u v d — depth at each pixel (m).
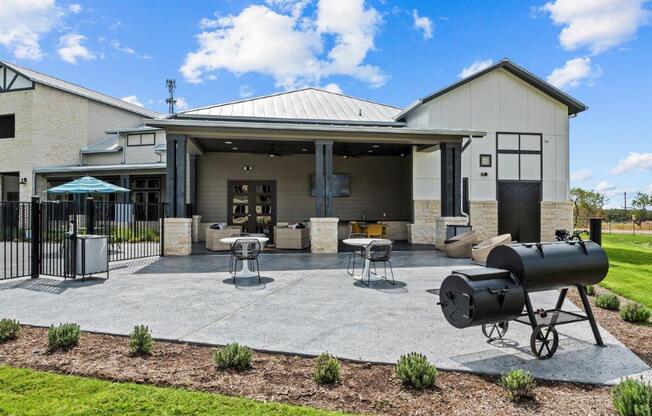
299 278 6.94
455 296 3.36
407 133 10.49
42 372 3.03
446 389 2.83
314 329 4.10
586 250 3.78
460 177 11.04
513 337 3.92
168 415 2.43
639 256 10.78
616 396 2.47
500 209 13.10
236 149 13.83
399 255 10.06
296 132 10.19
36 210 6.97
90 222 7.84
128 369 3.10
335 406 2.57
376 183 15.10
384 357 3.38
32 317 4.51
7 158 16.91
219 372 3.07
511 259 3.49
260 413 2.45
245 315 4.61
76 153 18.36
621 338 3.91
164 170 14.70
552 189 13.35
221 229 10.93
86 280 6.70
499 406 2.58
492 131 13.12
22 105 16.75
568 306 5.21
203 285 6.30
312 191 14.80
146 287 6.14
